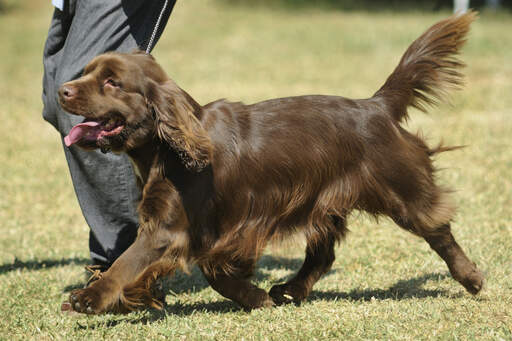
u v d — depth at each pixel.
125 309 5.71
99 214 6.99
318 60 26.70
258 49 29.38
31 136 16.80
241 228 6.15
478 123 16.20
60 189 12.30
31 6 44.00
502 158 12.86
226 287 6.45
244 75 24.16
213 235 6.08
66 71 6.50
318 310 6.24
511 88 20.41
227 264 6.21
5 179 12.92
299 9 41.75
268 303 6.51
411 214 6.43
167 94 5.70
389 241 8.79
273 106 6.39
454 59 6.75
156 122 5.71
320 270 7.01
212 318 6.18
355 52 28.16
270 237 6.27
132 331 5.88
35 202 11.54
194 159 5.69
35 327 6.06
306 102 6.43
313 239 6.39
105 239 7.03
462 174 11.89
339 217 6.83
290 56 27.75
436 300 6.43
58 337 5.77
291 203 6.24
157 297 6.68
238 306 6.76
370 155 6.32
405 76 6.64
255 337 5.62
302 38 31.58
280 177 6.17
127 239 7.07
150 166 5.91
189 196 5.88
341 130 6.31
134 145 5.78
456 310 6.07
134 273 5.74
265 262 8.56
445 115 17.39
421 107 6.86
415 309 6.09
